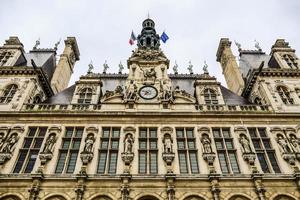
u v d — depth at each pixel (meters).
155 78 30.48
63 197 20.06
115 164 22.62
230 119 26.28
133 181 20.89
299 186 20.95
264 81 30.92
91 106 27.47
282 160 23.17
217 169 22.16
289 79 31.39
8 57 33.22
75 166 22.08
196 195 20.38
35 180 20.52
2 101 27.73
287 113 26.67
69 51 40.94
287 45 36.75
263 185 21.09
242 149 23.66
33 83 29.70
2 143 23.53
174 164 22.38
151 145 24.08
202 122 25.92
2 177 20.81
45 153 22.53
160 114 26.09
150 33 41.81
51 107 27.20
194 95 31.44
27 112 25.88
